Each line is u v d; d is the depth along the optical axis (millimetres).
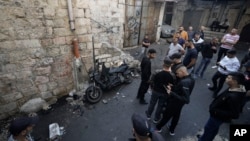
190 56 5285
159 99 3721
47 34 4066
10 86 3814
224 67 4801
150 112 4055
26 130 1993
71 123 4055
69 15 4254
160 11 11750
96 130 3857
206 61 6359
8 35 3482
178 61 3953
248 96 4117
